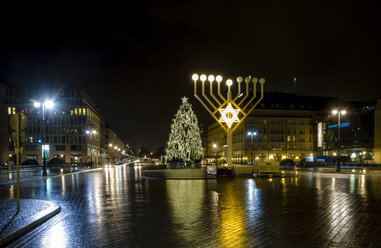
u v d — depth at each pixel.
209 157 71.69
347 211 9.74
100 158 130.75
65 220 8.85
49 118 96.00
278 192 15.09
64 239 6.86
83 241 6.68
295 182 21.22
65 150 95.62
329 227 7.65
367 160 65.81
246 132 91.06
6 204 10.95
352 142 74.19
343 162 60.91
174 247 6.17
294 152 92.81
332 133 83.38
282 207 10.61
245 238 6.75
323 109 95.81
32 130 95.00
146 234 7.18
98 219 8.95
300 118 94.75
